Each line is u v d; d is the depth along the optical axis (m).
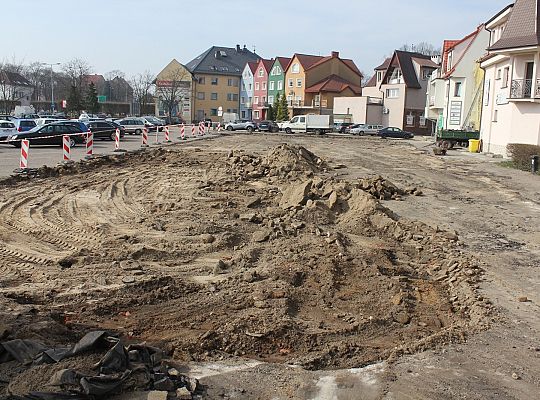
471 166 27.77
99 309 7.31
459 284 9.11
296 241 10.79
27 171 17.94
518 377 5.79
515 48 31.36
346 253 10.23
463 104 47.72
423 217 14.34
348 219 12.94
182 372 5.62
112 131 38.72
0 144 31.47
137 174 19.27
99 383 4.70
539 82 31.30
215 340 6.42
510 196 18.23
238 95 103.81
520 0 33.09
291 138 48.97
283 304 7.64
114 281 8.34
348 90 82.69
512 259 10.71
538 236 12.66
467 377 5.74
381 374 5.73
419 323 7.54
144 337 6.56
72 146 31.28
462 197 17.81
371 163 27.80
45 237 10.78
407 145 44.28
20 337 5.79
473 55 46.94
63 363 4.99
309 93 85.25
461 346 6.57
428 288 9.08
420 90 68.62
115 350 5.16
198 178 18.58
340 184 14.88
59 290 7.91
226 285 8.41
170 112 93.19
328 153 33.12
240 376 5.58
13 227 11.37
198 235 11.05
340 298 8.26
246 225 11.96
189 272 9.03
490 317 7.60
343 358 6.25
